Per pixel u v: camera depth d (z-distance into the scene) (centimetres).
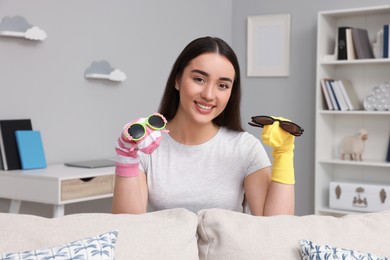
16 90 350
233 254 155
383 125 454
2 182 334
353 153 450
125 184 167
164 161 182
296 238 158
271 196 174
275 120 169
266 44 510
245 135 185
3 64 342
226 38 525
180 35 474
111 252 140
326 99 450
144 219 157
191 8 483
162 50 457
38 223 150
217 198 180
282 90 504
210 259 158
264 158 181
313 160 489
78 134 389
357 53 443
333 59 451
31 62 357
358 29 446
